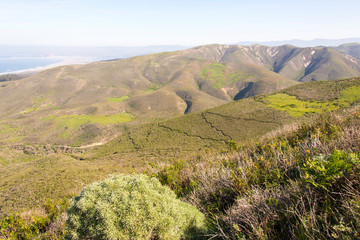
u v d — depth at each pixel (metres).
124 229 2.12
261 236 1.71
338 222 1.51
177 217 2.37
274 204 2.04
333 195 1.80
